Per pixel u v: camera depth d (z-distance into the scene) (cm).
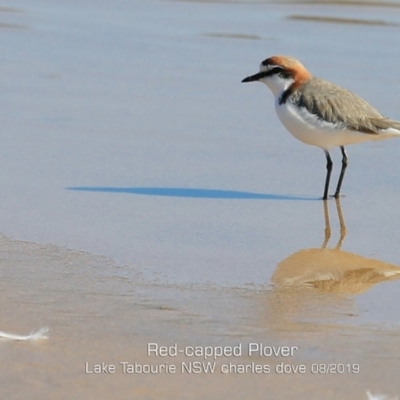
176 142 1580
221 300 920
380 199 1322
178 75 2016
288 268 1036
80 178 1382
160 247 1099
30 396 699
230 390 719
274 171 1452
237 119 1723
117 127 1655
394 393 716
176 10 2694
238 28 2442
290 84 1352
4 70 2041
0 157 1467
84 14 2636
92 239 1120
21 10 2675
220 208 1268
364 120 1310
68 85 1933
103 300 909
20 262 1020
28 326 834
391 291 963
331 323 861
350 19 2533
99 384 721
